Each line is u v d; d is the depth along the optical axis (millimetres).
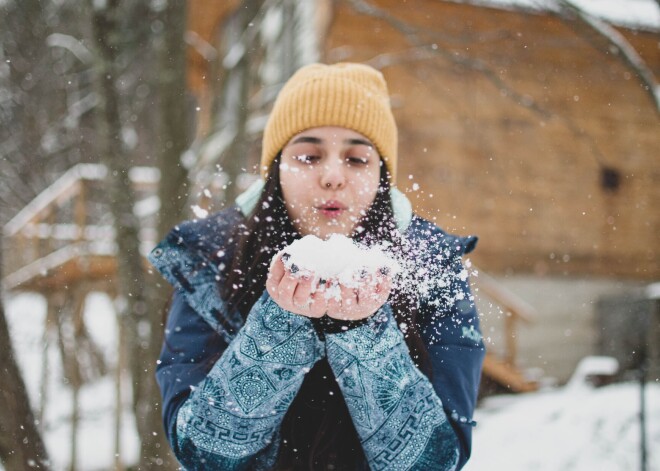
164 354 1131
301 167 1104
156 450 2803
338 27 8719
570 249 9883
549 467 4492
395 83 9016
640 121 10234
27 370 8438
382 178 1225
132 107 6758
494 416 6578
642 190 10227
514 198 9617
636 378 5715
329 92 1170
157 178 3098
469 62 4508
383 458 986
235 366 951
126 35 3420
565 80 9672
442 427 990
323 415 1081
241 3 4027
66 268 6238
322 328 977
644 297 5766
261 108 5020
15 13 12047
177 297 1184
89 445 6887
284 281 840
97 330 10039
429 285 1012
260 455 1082
